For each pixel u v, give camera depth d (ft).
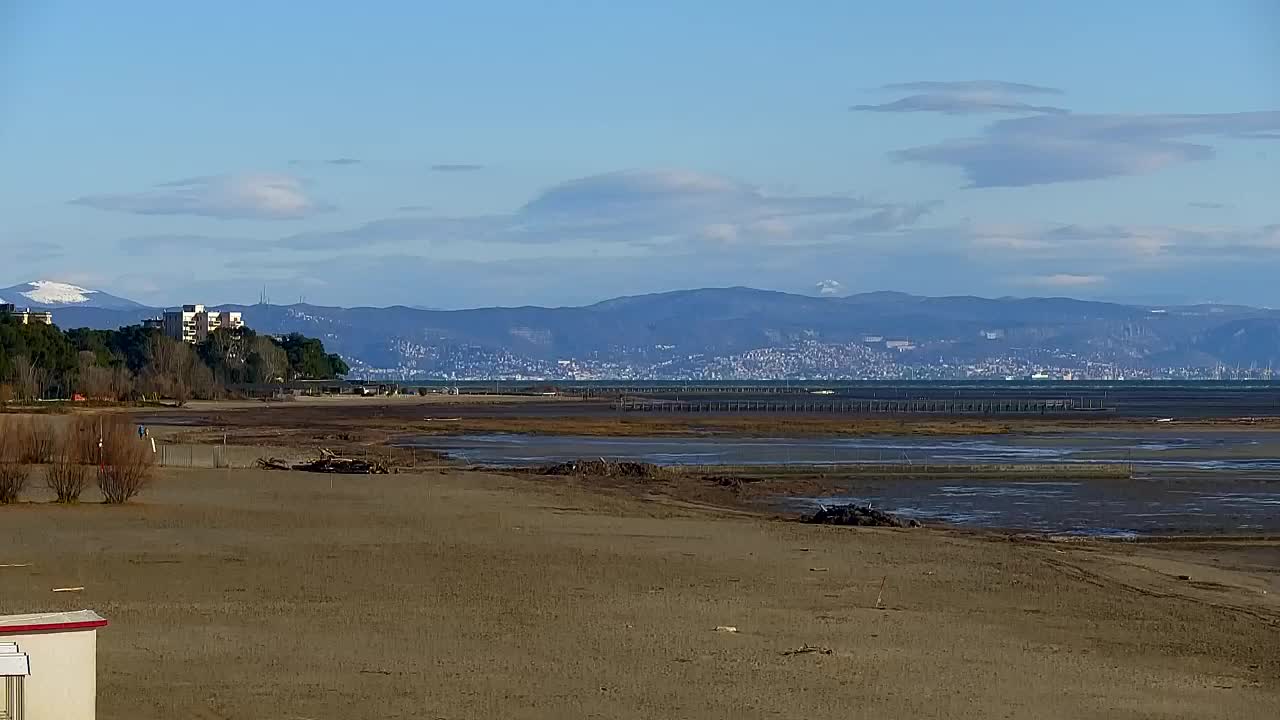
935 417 531.09
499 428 418.72
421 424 443.32
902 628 79.20
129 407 560.61
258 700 56.29
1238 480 225.15
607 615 80.74
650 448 320.09
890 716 56.34
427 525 133.90
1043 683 64.44
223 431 375.25
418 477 208.44
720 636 74.38
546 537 124.67
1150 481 223.92
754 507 179.42
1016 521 163.73
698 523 143.95
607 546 118.21
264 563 101.71
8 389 493.36
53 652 40.22
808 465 240.73
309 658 65.62
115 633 71.51
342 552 109.60
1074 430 424.46
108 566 98.12
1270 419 522.06
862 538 131.03
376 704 56.03
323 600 84.53
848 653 70.49
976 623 82.07
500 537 123.75
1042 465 242.78
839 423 461.37
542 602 85.40
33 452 175.94
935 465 240.32
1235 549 132.98
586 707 56.34
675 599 87.92
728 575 100.63
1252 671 69.26
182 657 65.26
